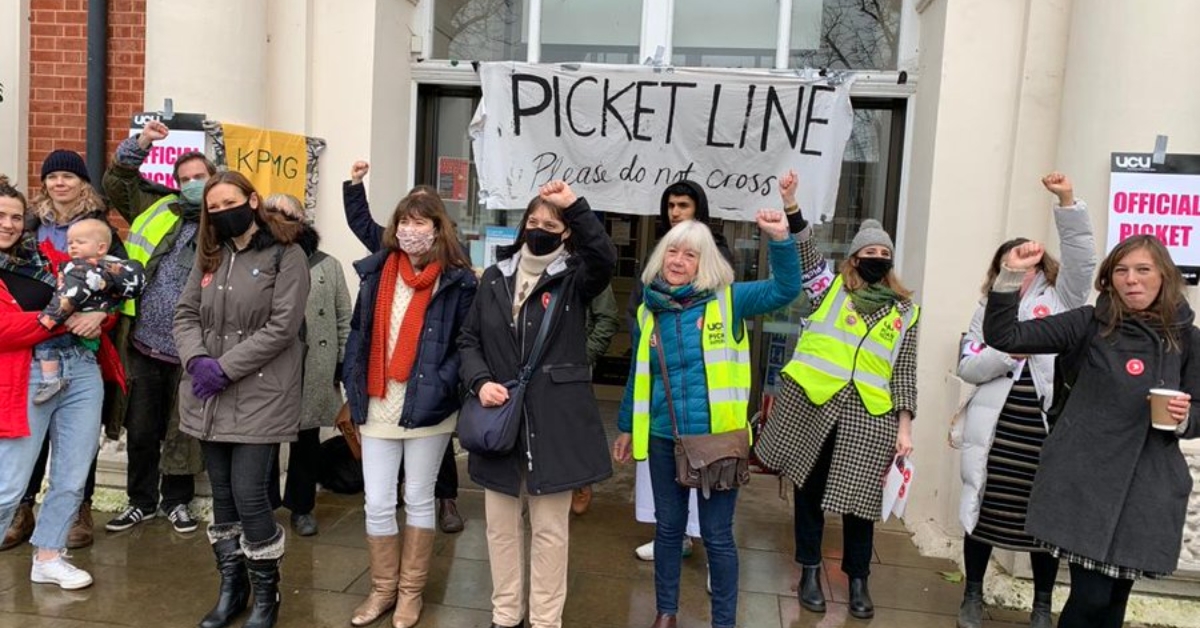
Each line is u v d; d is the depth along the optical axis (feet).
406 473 10.59
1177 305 8.25
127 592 11.53
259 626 10.37
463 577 12.23
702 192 12.18
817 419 11.14
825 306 11.39
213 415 10.05
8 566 12.19
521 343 9.64
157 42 14.90
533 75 15.75
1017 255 8.48
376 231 12.04
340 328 13.87
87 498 13.00
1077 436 8.48
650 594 12.01
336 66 15.89
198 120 14.43
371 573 11.38
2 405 10.56
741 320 10.14
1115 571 8.28
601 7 17.33
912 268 15.44
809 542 11.60
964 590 12.42
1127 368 8.27
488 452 9.43
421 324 10.23
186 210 12.63
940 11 14.60
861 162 16.74
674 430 9.95
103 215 12.75
